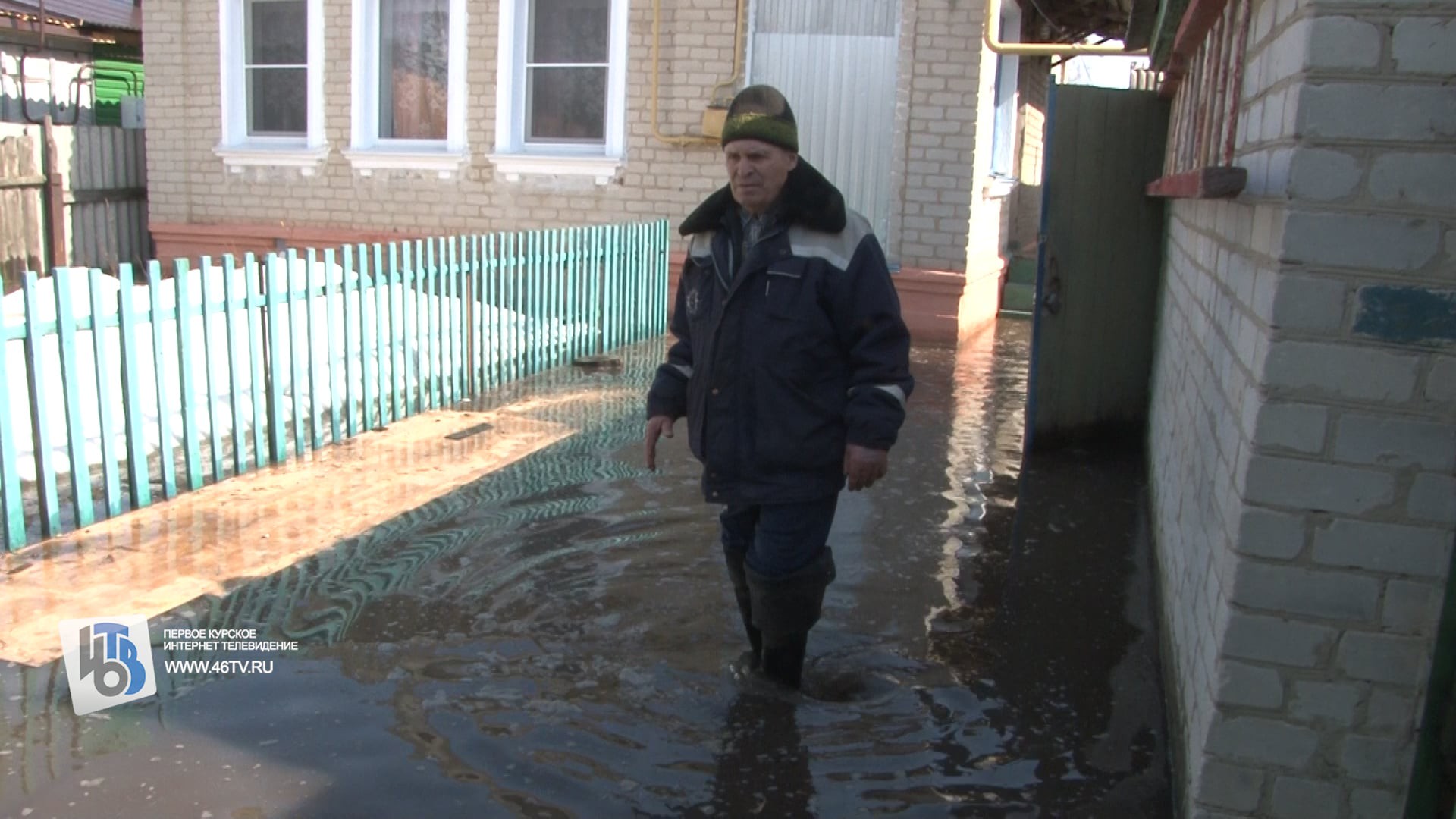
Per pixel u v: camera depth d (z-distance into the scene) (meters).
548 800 3.08
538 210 12.73
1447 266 2.35
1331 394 2.46
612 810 3.04
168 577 4.54
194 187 14.08
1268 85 2.84
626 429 7.12
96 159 14.08
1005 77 13.53
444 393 7.70
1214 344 3.65
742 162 3.29
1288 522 2.52
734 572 3.75
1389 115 2.34
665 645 4.05
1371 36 2.33
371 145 13.30
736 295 3.39
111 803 3.00
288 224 13.72
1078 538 5.43
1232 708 2.62
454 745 3.34
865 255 3.36
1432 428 2.39
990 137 12.27
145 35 13.95
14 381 5.47
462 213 13.01
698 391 3.52
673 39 12.00
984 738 3.50
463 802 3.05
